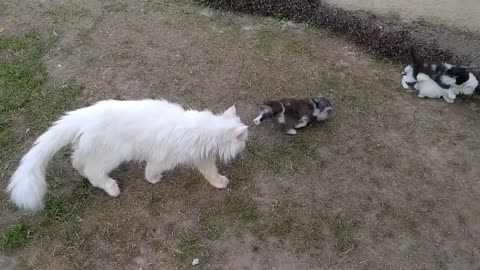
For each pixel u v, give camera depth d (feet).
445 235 4.10
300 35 6.10
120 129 3.87
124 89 5.32
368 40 5.87
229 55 5.79
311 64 5.71
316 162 4.63
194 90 5.34
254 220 4.15
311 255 3.94
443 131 4.99
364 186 4.45
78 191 4.28
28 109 5.02
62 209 4.16
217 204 4.25
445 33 6.08
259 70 5.61
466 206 4.32
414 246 4.02
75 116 3.83
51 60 5.63
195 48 5.88
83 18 6.26
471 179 4.54
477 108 5.24
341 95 5.33
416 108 5.23
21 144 4.69
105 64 5.61
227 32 6.12
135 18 6.30
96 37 5.98
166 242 3.99
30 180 3.68
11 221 4.09
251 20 6.33
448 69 5.12
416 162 4.67
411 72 5.31
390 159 4.69
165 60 5.70
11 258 3.85
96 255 3.90
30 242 3.95
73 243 3.96
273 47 5.92
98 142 3.85
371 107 5.21
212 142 3.91
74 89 5.27
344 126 4.99
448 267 3.89
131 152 4.00
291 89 5.39
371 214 4.24
